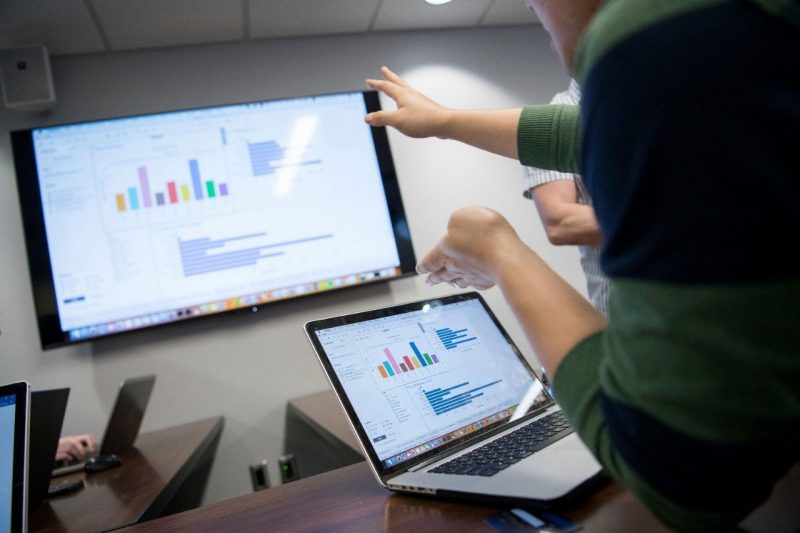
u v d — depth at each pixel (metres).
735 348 0.31
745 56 0.31
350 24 2.99
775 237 0.30
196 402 2.62
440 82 3.17
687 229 0.32
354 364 0.76
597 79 0.35
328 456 2.69
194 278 2.62
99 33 2.63
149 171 2.65
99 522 0.97
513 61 3.29
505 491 0.57
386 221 2.86
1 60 2.57
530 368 0.95
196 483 2.56
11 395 0.75
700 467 0.34
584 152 0.38
